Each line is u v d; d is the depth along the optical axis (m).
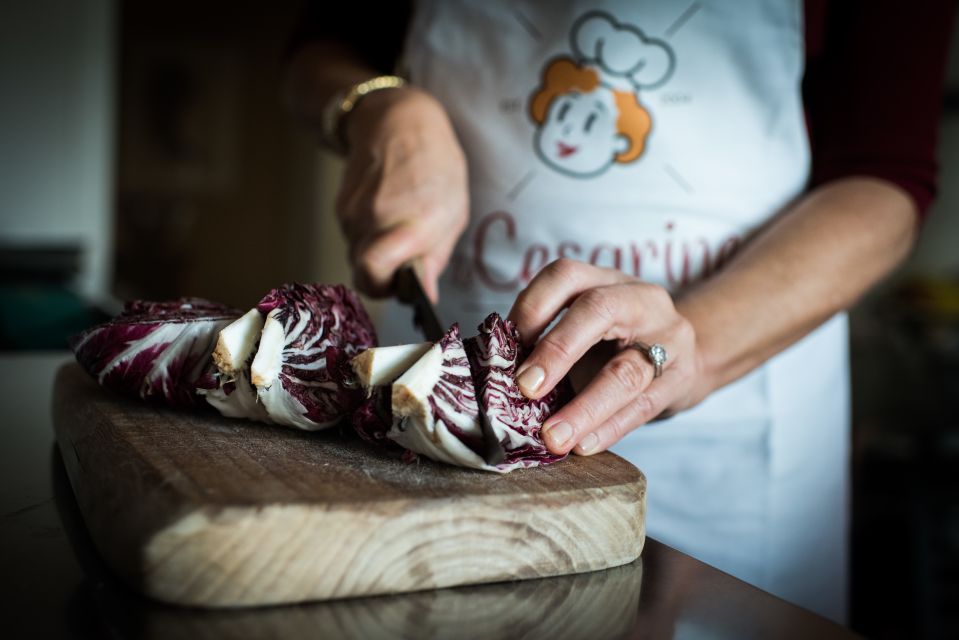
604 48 1.36
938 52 1.28
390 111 1.32
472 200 1.46
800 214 1.24
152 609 0.67
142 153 7.95
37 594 0.68
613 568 0.79
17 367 1.59
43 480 0.97
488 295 1.47
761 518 1.44
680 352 0.98
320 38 1.74
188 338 0.95
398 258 1.18
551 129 1.39
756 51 1.34
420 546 0.72
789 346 1.17
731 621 0.70
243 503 0.68
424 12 1.44
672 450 1.40
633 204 1.40
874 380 3.75
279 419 0.91
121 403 0.99
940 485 2.79
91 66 3.40
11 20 3.28
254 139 8.27
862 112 1.30
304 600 0.69
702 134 1.37
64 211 3.47
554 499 0.76
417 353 0.83
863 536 2.83
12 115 3.34
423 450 0.82
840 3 1.34
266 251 8.44
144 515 0.68
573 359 0.87
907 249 1.28
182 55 7.95
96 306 2.19
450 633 0.65
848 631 0.68
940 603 2.59
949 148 3.94
